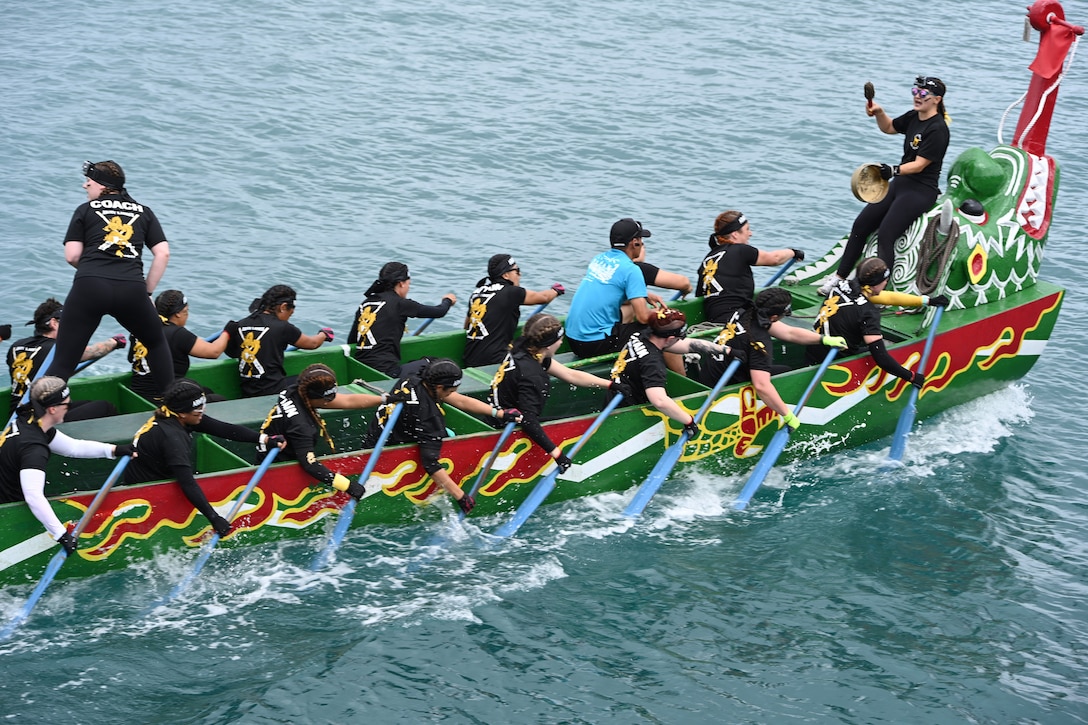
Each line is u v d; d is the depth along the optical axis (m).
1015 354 50.09
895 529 40.78
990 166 49.00
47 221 65.06
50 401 32.72
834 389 44.59
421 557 37.38
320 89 89.06
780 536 39.97
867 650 33.91
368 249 64.31
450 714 30.47
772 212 72.44
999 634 35.00
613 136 83.38
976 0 129.38
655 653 33.31
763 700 31.53
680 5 119.00
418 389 37.09
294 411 36.00
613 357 43.84
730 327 42.09
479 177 75.38
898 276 49.28
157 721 29.66
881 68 103.69
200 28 100.81
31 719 29.58
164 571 35.16
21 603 33.75
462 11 111.75
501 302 45.16
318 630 33.66
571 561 37.75
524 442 39.34
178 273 59.88
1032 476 44.91
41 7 104.06
